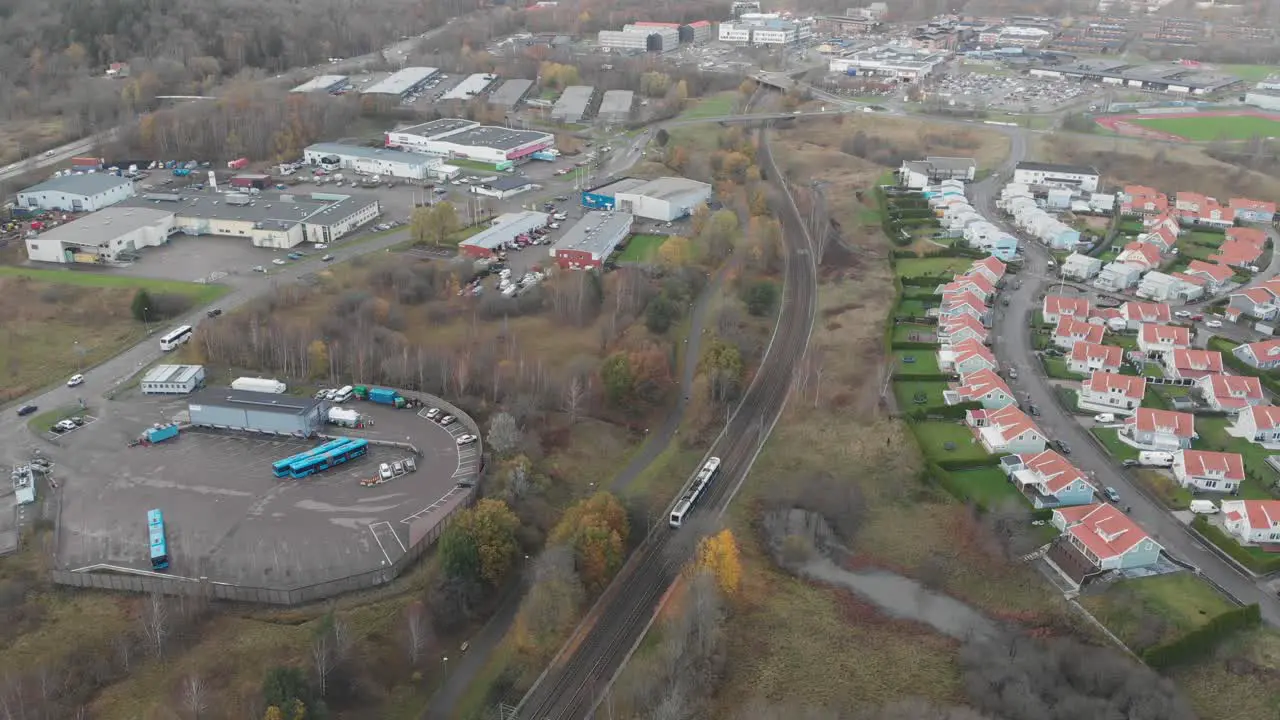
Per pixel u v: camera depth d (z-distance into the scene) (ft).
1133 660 394.32
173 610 415.03
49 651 393.70
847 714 371.97
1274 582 438.81
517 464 502.79
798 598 442.09
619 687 388.37
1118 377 598.75
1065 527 476.54
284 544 461.37
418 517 482.69
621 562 459.73
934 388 625.82
